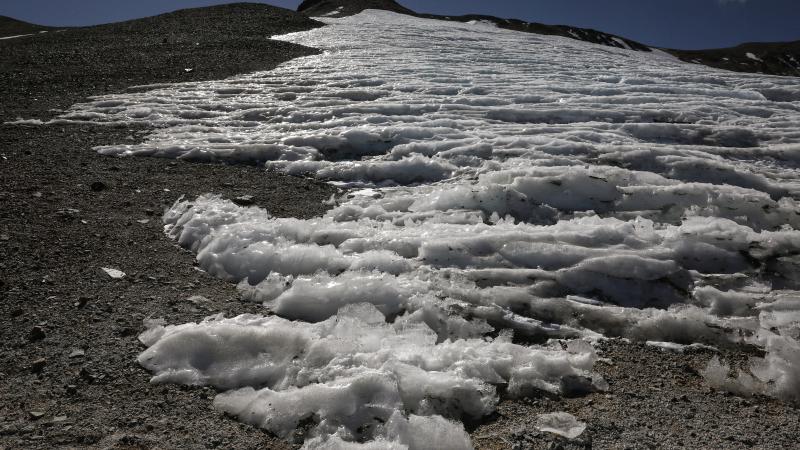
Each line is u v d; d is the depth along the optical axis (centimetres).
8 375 312
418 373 317
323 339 348
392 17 4594
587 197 634
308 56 2127
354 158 830
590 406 317
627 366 363
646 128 976
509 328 401
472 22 6094
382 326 379
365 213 599
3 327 357
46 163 710
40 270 436
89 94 1271
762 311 426
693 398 330
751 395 337
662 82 1639
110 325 369
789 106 1262
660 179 669
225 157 792
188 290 431
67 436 267
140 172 709
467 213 594
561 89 1398
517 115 1070
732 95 1421
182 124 1000
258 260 471
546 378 339
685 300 448
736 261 496
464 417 302
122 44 2316
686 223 561
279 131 953
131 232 529
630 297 451
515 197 623
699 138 948
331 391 298
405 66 1800
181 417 290
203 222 538
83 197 602
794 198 677
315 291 420
